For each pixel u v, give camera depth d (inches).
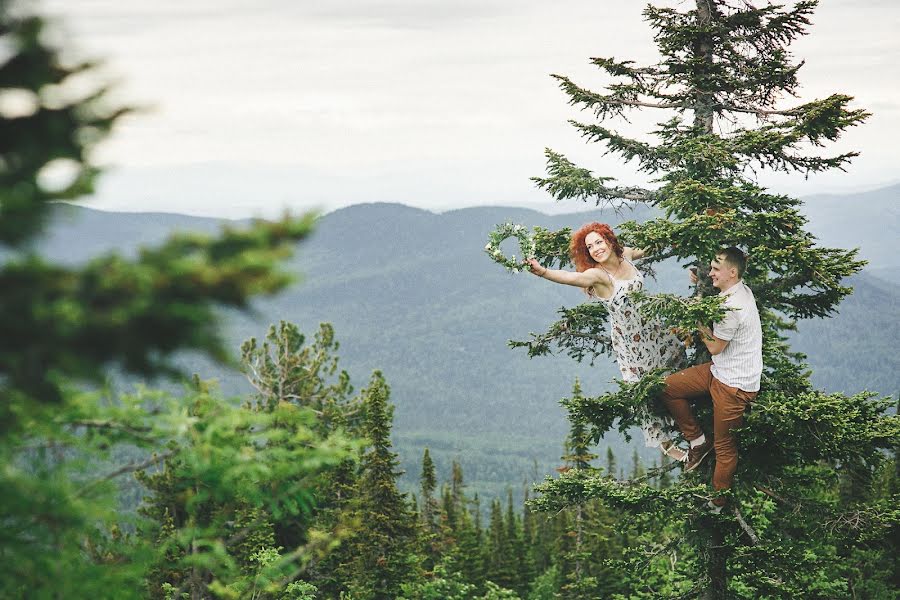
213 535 143.1
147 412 125.7
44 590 108.8
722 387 307.1
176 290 73.3
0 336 70.8
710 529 360.8
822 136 325.4
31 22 71.6
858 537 331.6
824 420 299.3
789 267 324.5
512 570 1780.3
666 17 382.3
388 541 784.9
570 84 371.2
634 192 372.5
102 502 121.0
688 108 371.6
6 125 76.6
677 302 295.1
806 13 355.6
